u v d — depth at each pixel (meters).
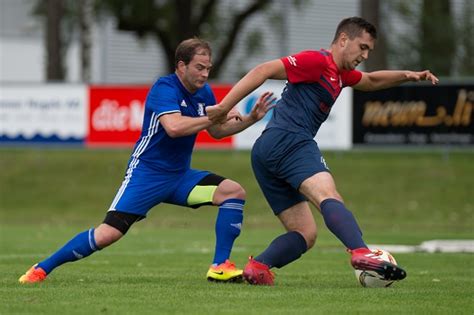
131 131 76.25
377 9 85.62
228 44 121.19
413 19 125.31
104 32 131.25
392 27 127.81
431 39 120.56
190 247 48.44
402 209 69.44
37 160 83.56
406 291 26.14
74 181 79.62
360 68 105.75
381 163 77.19
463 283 29.47
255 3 119.94
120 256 42.06
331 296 24.94
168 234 59.31
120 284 27.86
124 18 115.81
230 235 28.08
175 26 116.88
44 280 28.19
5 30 131.50
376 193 72.25
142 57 134.38
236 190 27.94
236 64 136.88
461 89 69.38
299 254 27.55
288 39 138.88
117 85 76.38
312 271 34.31
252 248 47.16
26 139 78.31
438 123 69.81
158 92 27.17
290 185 27.12
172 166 27.67
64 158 83.88
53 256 27.92
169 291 25.98
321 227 64.25
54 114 77.81
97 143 76.94
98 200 76.44
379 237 55.88
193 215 71.56
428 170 75.19
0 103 78.69
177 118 26.73
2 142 78.62
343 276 31.88
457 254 43.34
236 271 28.05
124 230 27.55
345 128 71.50
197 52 27.00
